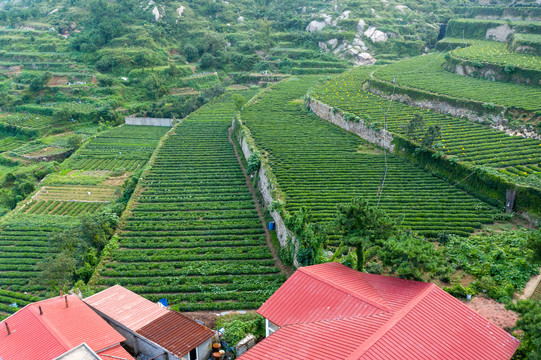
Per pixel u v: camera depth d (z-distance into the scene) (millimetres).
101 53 184625
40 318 36719
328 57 177500
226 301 52562
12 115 158125
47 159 127562
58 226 80312
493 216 62281
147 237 68375
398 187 72750
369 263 48000
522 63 108625
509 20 143625
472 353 29828
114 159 119062
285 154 87188
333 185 74000
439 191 71062
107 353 34188
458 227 59219
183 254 62969
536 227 58938
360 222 43375
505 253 50094
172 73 179750
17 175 111750
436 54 148625
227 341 39094
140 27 197625
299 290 36750
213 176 90062
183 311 50250
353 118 97562
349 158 85438
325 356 28203
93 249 63781
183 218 73438
